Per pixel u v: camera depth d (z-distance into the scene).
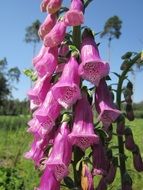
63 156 0.18
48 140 0.19
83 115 0.18
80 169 0.18
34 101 0.19
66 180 0.19
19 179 0.49
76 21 0.17
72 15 0.17
